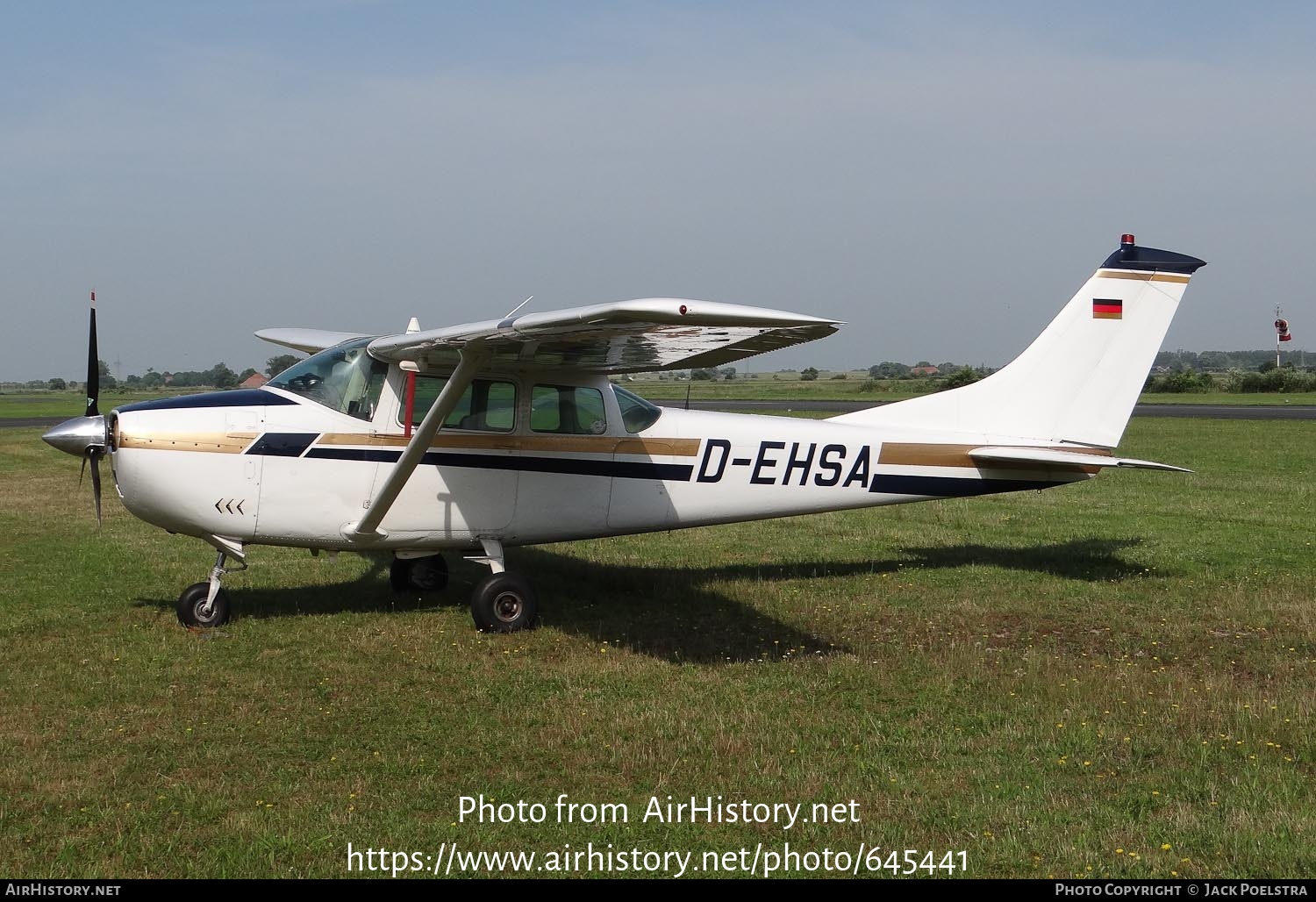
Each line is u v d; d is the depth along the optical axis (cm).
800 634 726
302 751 497
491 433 773
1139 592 857
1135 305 934
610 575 928
